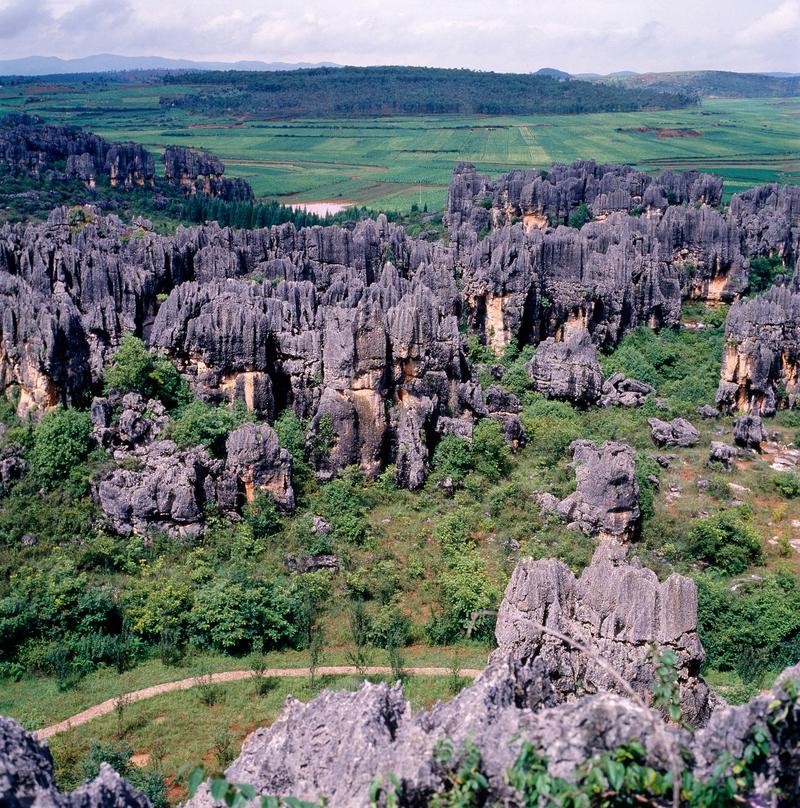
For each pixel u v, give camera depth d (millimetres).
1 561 72625
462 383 96250
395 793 27281
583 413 109188
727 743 27766
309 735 32438
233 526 78375
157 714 59750
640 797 26219
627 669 48656
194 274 117625
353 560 77750
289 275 127938
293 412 90438
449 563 77062
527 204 184000
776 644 68438
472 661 67125
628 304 130500
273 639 68312
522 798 26578
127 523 76312
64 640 66562
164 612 68688
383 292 108875
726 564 79812
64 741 56500
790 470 98375
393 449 88812
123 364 86938
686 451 102375
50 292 97750
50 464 78812
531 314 124375
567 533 80688
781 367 114812
